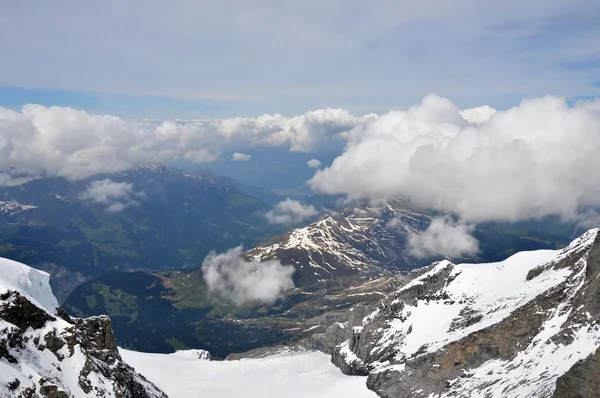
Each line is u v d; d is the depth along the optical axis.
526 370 195.50
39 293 189.00
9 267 181.12
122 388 174.75
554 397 151.25
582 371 146.75
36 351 149.75
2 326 143.00
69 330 161.38
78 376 153.62
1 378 126.38
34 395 132.00
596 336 181.25
